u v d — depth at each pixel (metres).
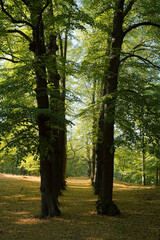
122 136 7.24
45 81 7.81
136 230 6.10
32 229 6.19
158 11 8.77
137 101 7.21
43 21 8.48
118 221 7.03
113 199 10.92
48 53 10.40
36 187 14.48
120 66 9.91
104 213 7.91
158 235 5.65
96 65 9.36
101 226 6.51
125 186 16.47
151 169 19.95
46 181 7.61
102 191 8.38
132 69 12.05
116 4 8.93
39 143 6.68
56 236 5.66
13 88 6.50
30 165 24.56
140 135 7.48
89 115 11.98
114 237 5.59
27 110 6.01
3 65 11.24
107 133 8.48
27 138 6.54
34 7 6.93
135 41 13.33
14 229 6.17
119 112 7.04
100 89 15.48
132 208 8.74
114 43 8.97
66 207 9.22
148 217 7.35
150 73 11.70
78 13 7.12
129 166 25.56
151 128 7.19
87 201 10.92
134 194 12.05
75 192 15.05
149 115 7.63
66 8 7.11
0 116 5.68
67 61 8.96
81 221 7.04
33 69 7.11
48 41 10.33
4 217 7.33
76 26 7.26
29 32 9.96
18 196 11.16
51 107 9.60
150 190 12.69
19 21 7.13
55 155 10.67
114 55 8.70
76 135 22.55
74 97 8.91
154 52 11.15
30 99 8.89
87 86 18.16
